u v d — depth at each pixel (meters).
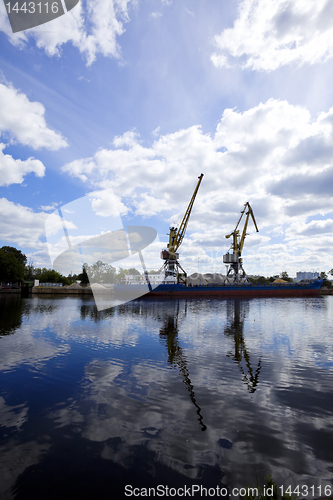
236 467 4.12
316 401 6.58
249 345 12.80
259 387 7.52
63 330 17.06
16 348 12.23
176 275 60.38
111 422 5.57
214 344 13.04
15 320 21.61
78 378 8.32
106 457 4.40
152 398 6.77
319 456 4.39
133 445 4.73
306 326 18.81
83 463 4.26
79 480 3.88
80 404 6.46
